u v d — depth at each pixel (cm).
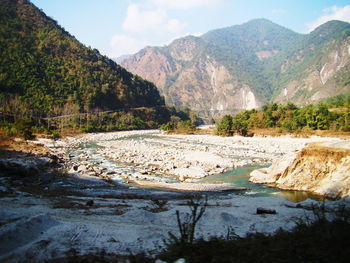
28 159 3953
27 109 11869
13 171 3148
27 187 2644
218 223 1591
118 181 3266
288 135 8712
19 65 14538
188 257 929
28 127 6894
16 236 1142
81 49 19800
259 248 969
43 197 2186
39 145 5803
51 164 4088
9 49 15075
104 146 7138
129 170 3950
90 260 977
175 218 1653
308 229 1117
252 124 10738
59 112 13375
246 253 934
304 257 862
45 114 12888
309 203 2102
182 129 12369
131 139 9531
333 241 902
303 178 2975
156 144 7688
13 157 3975
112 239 1231
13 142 5588
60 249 1082
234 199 2436
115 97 17925
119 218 1645
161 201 2266
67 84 15575
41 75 15088
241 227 1522
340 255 833
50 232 1270
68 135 10150
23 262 969
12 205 1809
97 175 3497
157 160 4741
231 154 5616
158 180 3369
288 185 3028
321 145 3197
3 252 1038
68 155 5284
